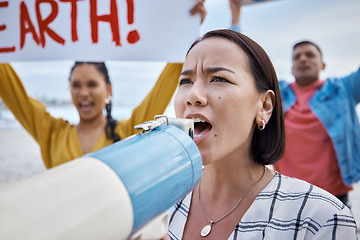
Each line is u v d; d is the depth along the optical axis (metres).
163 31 1.82
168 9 1.81
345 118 2.67
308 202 0.91
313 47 2.88
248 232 0.93
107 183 0.51
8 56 1.94
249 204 0.99
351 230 0.87
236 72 0.91
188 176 0.70
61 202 0.44
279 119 1.05
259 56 0.97
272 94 1.01
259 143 1.05
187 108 0.93
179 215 1.08
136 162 0.58
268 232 0.91
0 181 4.16
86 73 2.27
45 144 2.30
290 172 2.77
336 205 0.90
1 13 1.91
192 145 0.74
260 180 1.04
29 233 0.40
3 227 0.38
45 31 1.89
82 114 2.30
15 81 2.23
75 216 0.44
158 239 0.72
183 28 1.82
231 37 0.95
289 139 2.78
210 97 0.90
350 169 2.64
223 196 1.04
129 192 0.53
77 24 1.86
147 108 2.12
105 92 2.34
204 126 0.97
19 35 1.92
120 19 1.83
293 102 2.85
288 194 0.96
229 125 0.90
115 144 0.64
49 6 1.87
